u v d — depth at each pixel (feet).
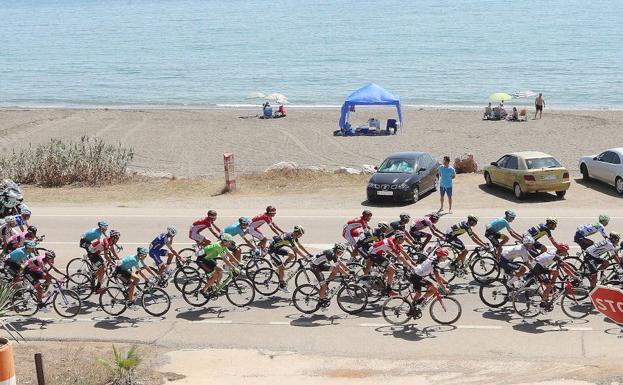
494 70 448.24
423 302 82.02
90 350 79.30
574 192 154.20
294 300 87.35
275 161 224.74
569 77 410.52
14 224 102.99
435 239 116.78
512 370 71.15
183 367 74.79
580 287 83.41
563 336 79.00
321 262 85.76
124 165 191.11
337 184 170.19
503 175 153.79
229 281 90.63
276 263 91.86
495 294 86.48
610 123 268.41
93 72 509.35
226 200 156.76
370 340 79.87
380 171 153.48
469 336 79.87
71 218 141.49
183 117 308.60
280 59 543.80
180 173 211.00
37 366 66.33
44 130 283.59
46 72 517.55
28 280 87.30
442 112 308.60
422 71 455.63
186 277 93.45
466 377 70.13
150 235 126.11
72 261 99.60
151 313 88.48
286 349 78.33
